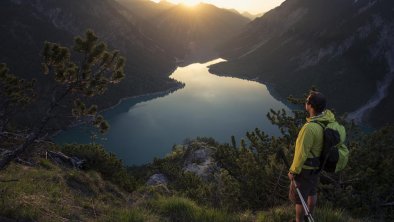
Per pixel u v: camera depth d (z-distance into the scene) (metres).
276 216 7.30
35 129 7.44
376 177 10.57
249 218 7.70
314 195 5.46
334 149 4.82
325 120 4.93
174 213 7.92
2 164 7.25
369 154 11.19
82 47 7.40
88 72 7.53
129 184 21.41
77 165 19.22
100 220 7.26
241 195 10.29
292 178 5.08
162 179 36.59
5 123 8.44
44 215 7.12
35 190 9.12
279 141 11.87
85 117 7.75
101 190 14.61
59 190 10.17
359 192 10.28
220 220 7.39
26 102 8.72
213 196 11.15
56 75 7.49
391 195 10.41
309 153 4.93
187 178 20.77
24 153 9.27
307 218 5.12
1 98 8.84
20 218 6.55
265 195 9.90
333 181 10.01
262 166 10.83
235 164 11.81
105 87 7.73
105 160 22.25
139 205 8.62
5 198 7.20
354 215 9.11
